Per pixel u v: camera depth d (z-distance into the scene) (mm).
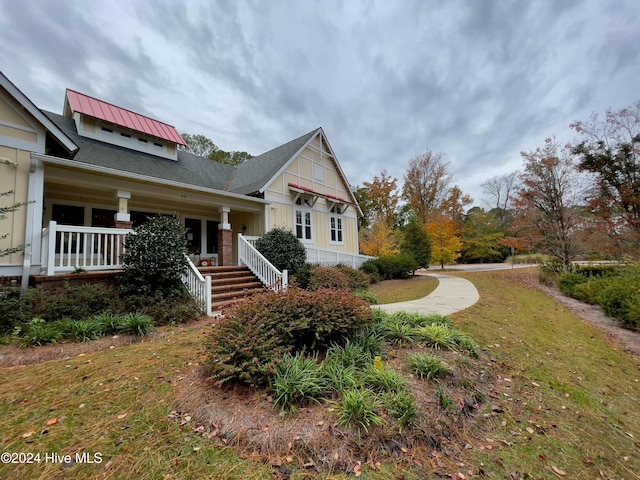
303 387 2695
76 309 5500
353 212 17812
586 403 3246
